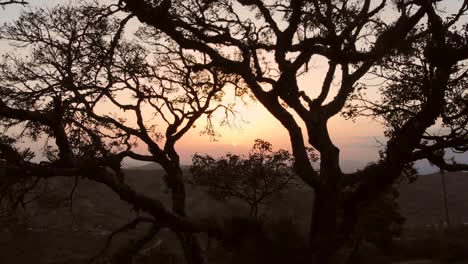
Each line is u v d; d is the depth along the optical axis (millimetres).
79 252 41188
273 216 11695
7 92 13422
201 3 13023
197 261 13820
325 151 11867
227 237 10375
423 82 13555
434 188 113062
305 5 12547
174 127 15305
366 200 11602
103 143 11133
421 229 53500
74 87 12844
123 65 15102
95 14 13312
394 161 10945
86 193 70750
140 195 9633
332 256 11250
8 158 8352
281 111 12234
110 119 13898
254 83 12211
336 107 12719
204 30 12664
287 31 11914
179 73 16766
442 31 10453
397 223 38438
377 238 36688
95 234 50062
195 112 15648
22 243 41406
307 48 11703
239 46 12156
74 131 10930
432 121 10758
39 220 52094
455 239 38031
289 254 10398
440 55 10383
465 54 10172
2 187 8773
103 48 13797
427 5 10555
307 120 12156
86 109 12383
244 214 11086
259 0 13008
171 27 11500
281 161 27266
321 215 11469
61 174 8758
